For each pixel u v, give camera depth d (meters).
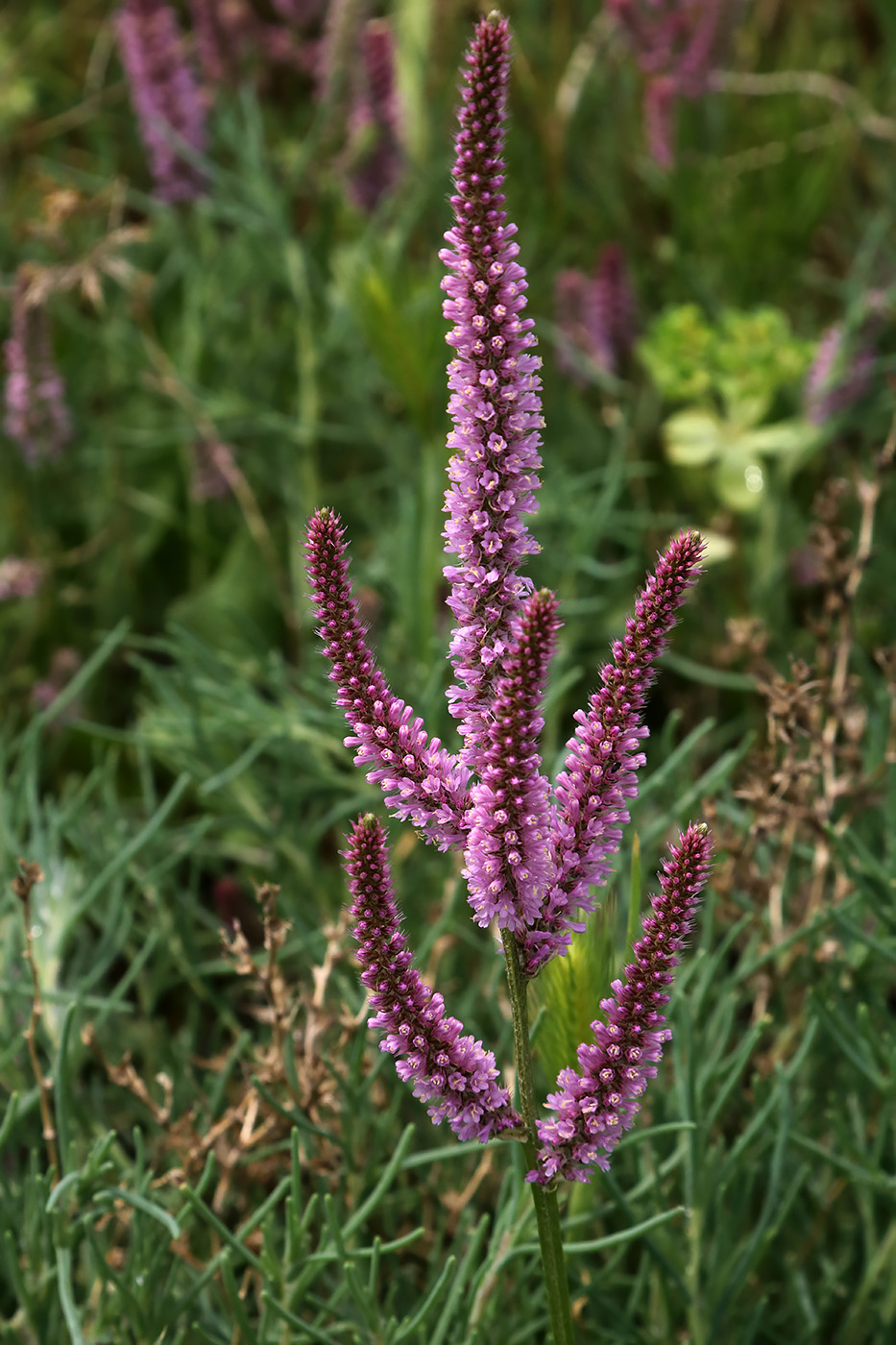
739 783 0.73
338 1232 0.46
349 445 1.00
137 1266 0.51
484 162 0.36
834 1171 0.56
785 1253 0.55
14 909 0.58
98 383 1.03
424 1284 0.55
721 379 0.83
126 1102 0.57
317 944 0.58
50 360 0.83
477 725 0.38
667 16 1.01
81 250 1.05
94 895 0.57
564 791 0.38
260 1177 0.55
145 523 0.98
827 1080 0.58
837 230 1.13
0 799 0.64
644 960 0.38
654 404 0.96
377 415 0.95
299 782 0.70
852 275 1.01
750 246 1.04
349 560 0.38
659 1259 0.49
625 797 0.38
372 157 0.93
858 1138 0.55
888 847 0.60
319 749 0.70
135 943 0.68
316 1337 0.46
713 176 1.07
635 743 0.38
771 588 0.86
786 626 0.87
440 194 1.05
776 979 0.57
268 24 1.11
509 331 0.37
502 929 0.39
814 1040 0.57
